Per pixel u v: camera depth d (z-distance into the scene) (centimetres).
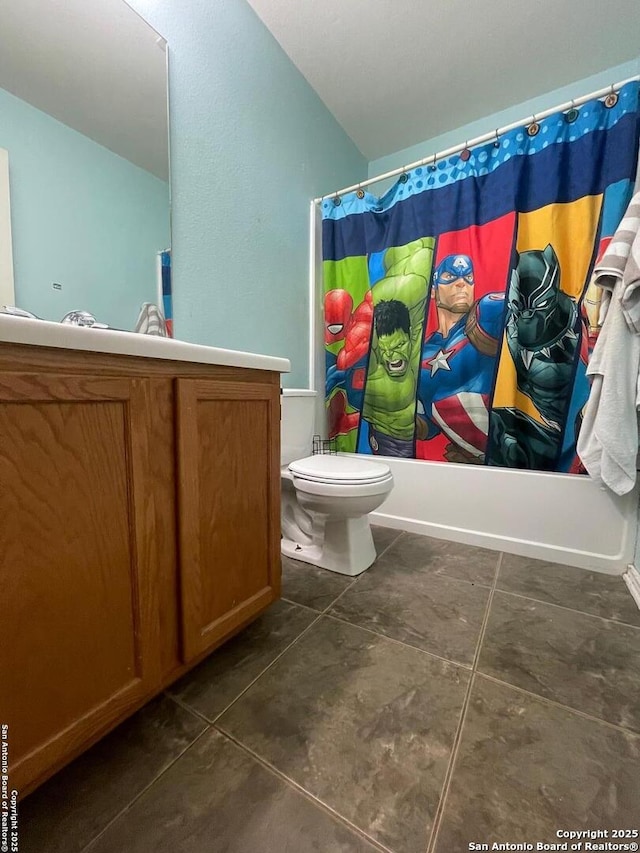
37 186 100
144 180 123
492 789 65
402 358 184
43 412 56
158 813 62
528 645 103
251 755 72
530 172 152
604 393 127
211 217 144
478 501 168
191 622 82
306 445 173
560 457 153
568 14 153
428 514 180
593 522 147
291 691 87
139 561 72
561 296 148
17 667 55
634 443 125
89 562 64
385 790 65
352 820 61
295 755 72
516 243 154
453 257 168
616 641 104
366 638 106
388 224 186
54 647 60
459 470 171
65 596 61
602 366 128
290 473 145
